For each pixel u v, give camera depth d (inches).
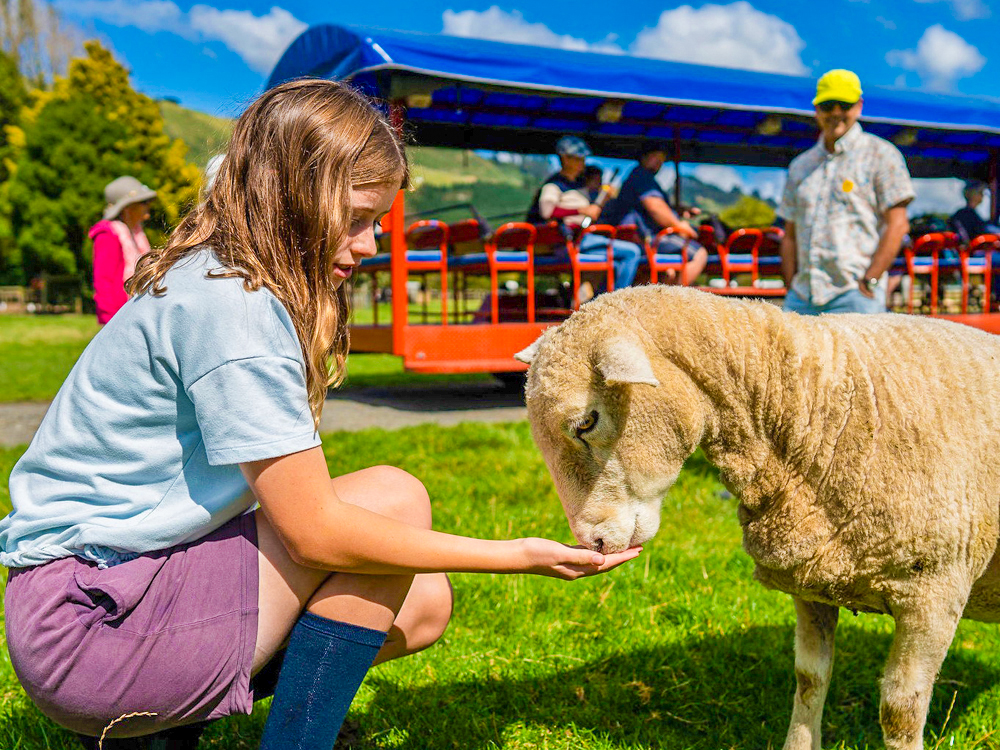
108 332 61.3
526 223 299.0
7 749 88.4
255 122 63.4
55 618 58.9
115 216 242.4
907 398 76.8
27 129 1350.9
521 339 302.4
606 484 78.6
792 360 77.8
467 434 251.3
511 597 128.0
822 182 170.9
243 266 60.4
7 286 1448.1
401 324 295.6
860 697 103.5
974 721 95.8
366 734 94.7
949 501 75.5
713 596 128.5
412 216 370.9
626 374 70.5
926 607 77.3
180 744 72.3
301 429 59.5
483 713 99.0
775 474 79.7
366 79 278.8
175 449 61.2
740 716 99.2
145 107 1482.5
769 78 332.8
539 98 318.3
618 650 113.3
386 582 66.9
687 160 375.6
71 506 61.4
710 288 329.7
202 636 61.5
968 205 375.2
